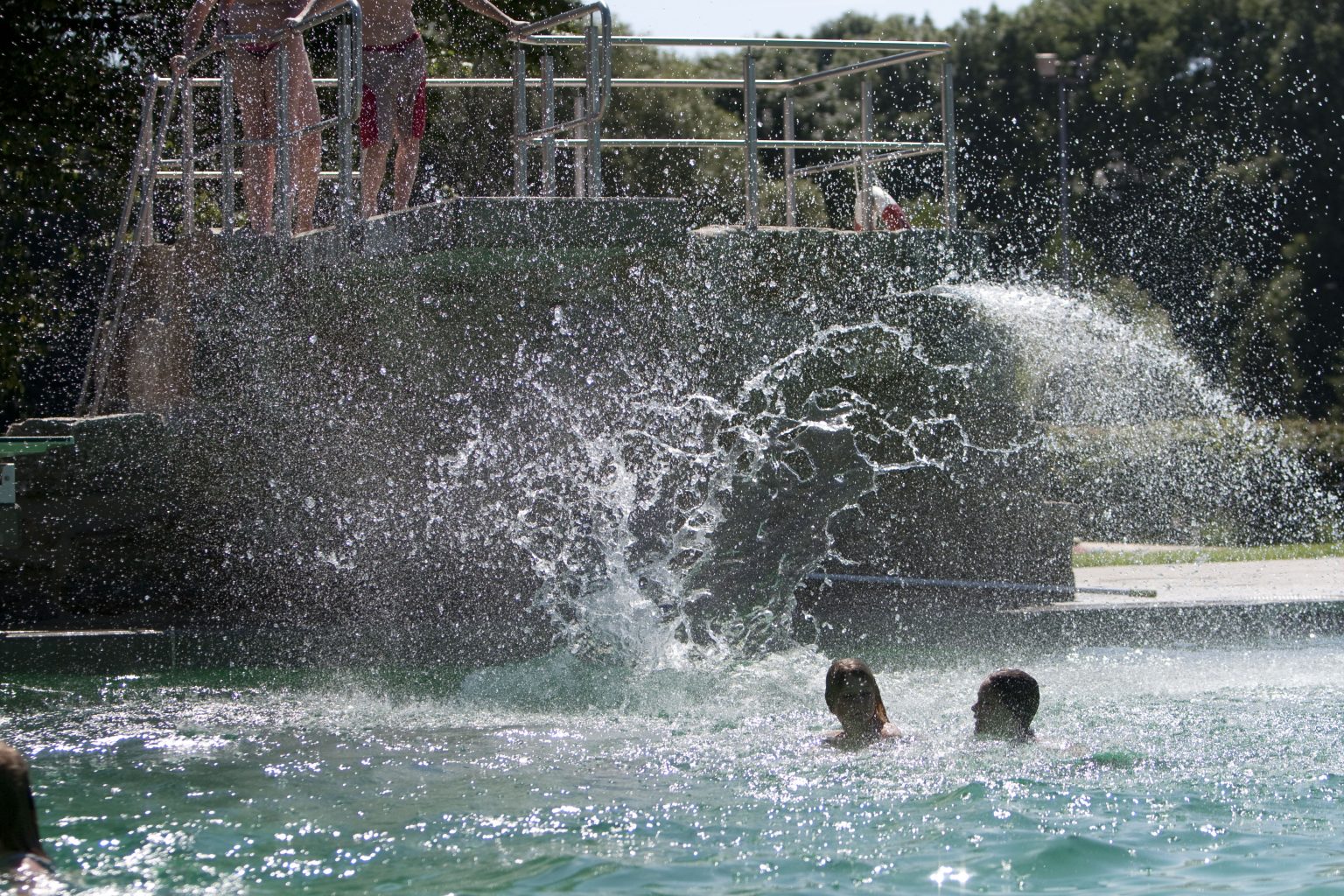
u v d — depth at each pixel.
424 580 25.86
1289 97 103.69
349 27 24.81
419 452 26.00
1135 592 29.47
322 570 26.22
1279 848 12.30
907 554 28.58
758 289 26.30
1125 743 16.73
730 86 29.81
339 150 25.11
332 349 26.42
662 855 12.39
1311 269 97.12
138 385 29.73
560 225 23.22
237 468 26.50
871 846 12.53
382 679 22.31
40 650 23.27
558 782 15.20
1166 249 103.38
